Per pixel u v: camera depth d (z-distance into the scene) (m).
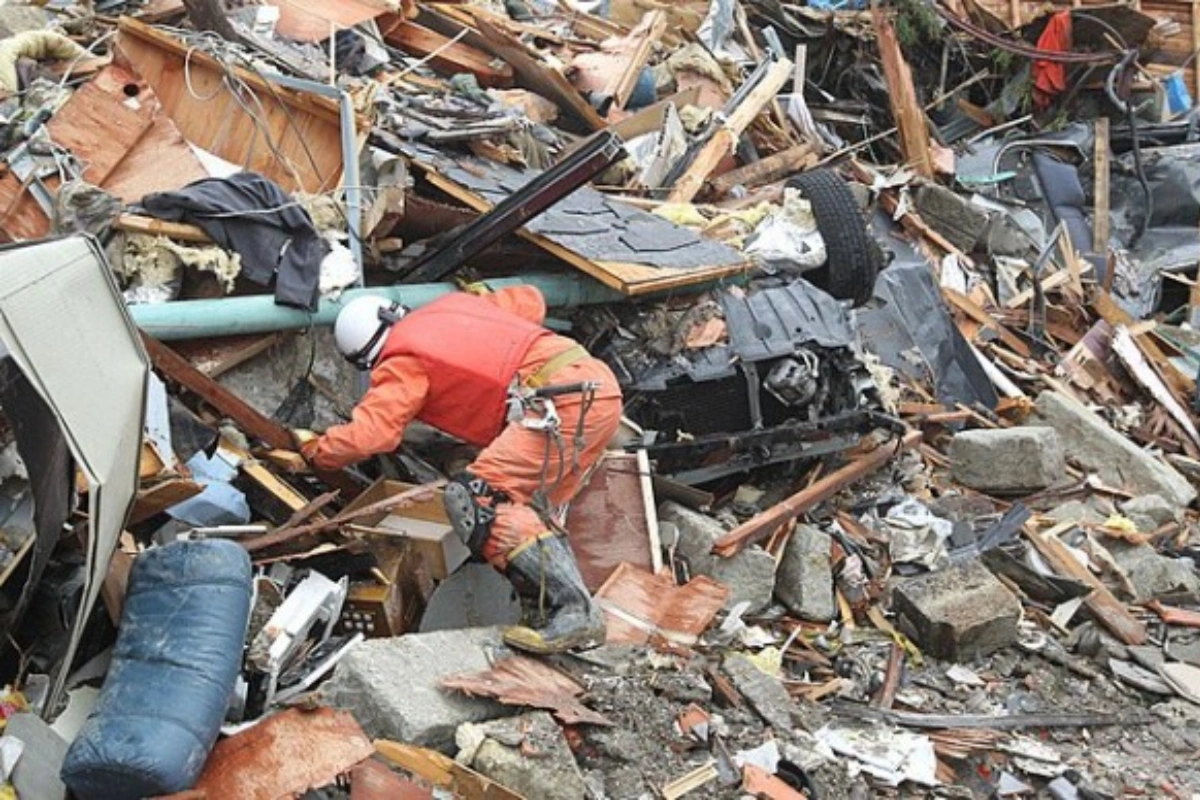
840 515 8.29
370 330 6.52
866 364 8.28
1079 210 14.88
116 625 5.21
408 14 10.86
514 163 8.61
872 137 15.38
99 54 8.98
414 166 8.00
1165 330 12.91
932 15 16.50
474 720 5.45
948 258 12.77
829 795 5.91
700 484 8.05
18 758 4.42
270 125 8.03
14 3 9.27
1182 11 18.62
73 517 5.33
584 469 6.39
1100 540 8.75
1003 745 6.56
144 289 6.76
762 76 12.89
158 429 5.90
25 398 4.30
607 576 6.99
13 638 5.13
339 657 5.66
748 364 7.86
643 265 7.75
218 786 4.65
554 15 13.58
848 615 7.54
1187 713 7.14
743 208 10.45
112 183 7.41
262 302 6.88
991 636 7.30
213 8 8.86
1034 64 16.73
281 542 6.02
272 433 6.74
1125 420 11.49
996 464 9.34
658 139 10.97
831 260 9.09
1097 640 7.64
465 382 6.26
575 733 5.63
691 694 6.06
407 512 6.46
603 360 7.84
